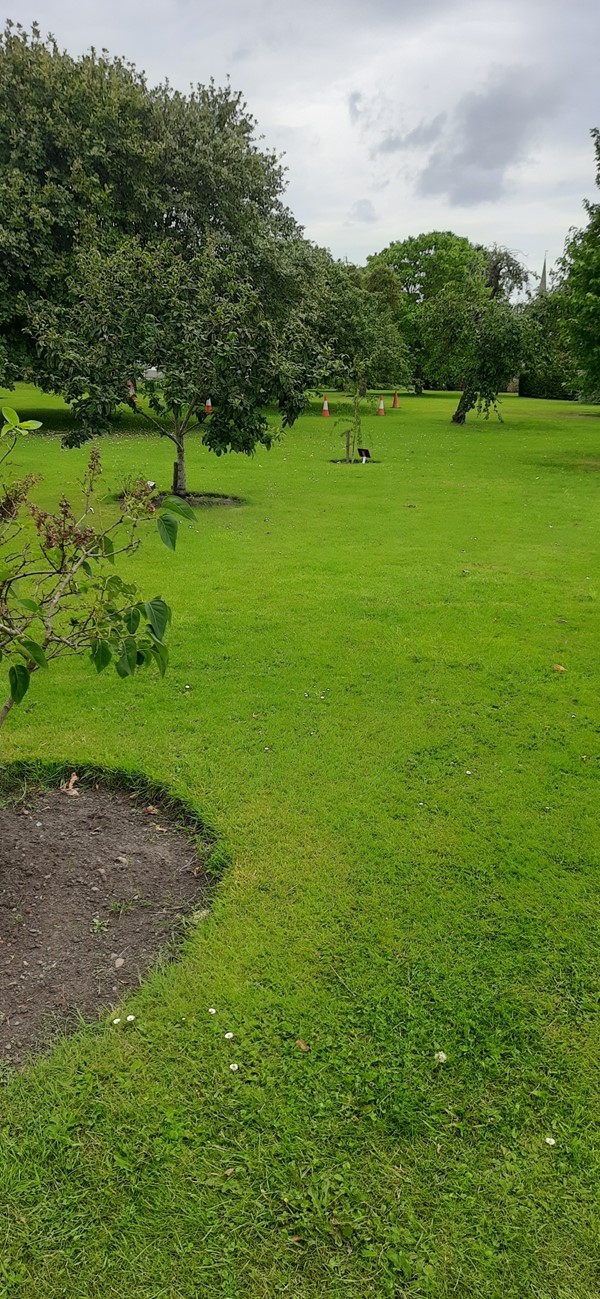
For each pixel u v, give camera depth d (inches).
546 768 164.9
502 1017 101.4
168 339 382.6
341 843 136.9
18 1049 94.9
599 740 177.2
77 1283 71.9
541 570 314.7
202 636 234.1
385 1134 85.8
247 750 168.7
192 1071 92.9
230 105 861.8
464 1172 82.0
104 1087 90.8
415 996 104.7
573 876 130.3
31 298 740.7
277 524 391.9
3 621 109.5
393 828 141.8
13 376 752.3
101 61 805.2
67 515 124.0
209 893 124.6
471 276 1063.0
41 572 120.2
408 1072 93.2
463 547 351.3
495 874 130.2
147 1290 71.4
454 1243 75.6
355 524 395.5
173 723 179.8
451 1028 99.5
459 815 146.8
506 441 818.8
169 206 808.9
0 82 755.4
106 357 384.5
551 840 139.8
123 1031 98.0
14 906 118.6
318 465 619.8
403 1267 73.4
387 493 491.2
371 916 119.5
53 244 748.6
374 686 203.3
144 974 107.5
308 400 408.8
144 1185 80.1
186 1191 79.6
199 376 374.6
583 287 609.9
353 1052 95.8
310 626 245.0
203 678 205.8
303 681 205.5
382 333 1294.3
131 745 168.4
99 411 387.9
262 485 511.2
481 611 262.7
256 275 774.5
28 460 595.5
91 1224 76.7
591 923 119.3
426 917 119.6
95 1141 84.5
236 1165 82.2
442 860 133.2
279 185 917.2
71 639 116.9
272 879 127.1
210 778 156.5
